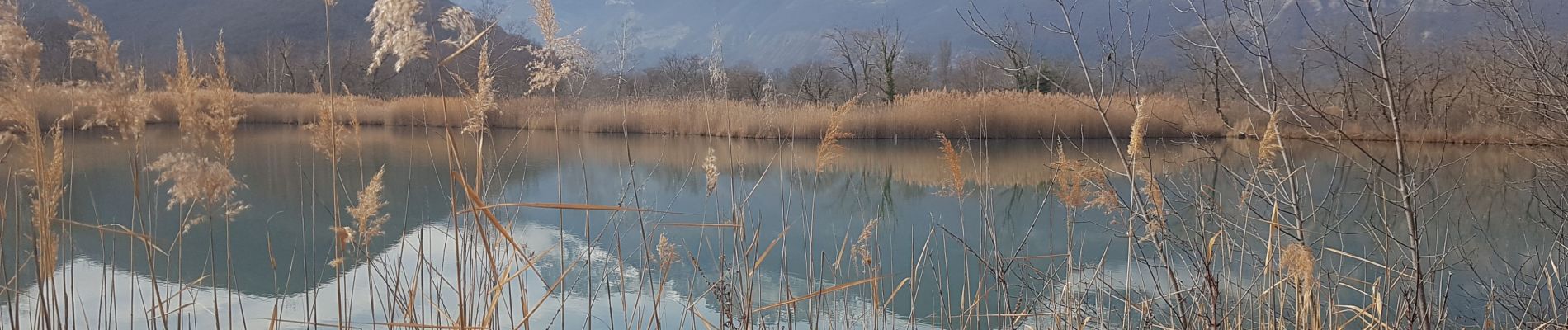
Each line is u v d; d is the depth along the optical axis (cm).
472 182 960
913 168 1328
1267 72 328
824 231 761
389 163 1182
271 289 490
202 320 424
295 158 1227
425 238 597
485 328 247
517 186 950
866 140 1847
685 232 685
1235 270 423
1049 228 754
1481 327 404
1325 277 426
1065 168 367
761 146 1642
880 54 3197
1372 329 320
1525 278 496
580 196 902
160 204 777
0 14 207
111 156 1161
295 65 3234
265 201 828
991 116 1875
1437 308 413
